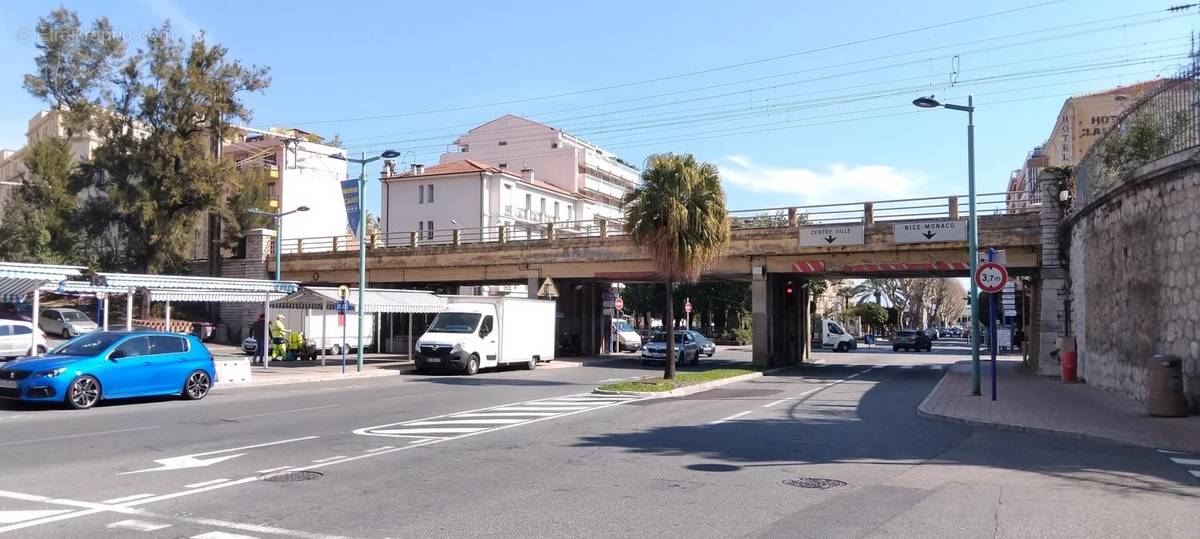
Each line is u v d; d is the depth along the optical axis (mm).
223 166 47000
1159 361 15078
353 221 38781
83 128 45531
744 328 66812
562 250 37844
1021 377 26906
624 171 98938
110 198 45406
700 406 17891
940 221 30344
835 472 9602
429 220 72625
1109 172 19609
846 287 93812
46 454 10312
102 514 7160
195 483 8594
